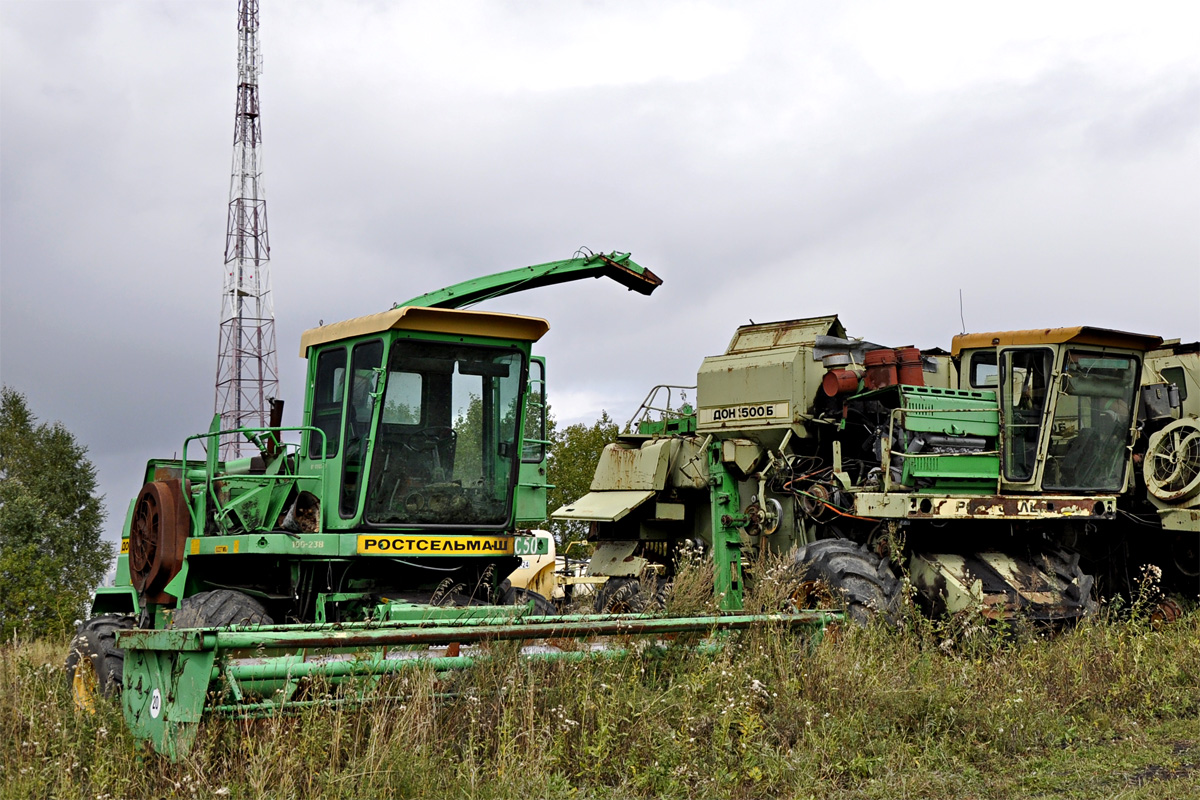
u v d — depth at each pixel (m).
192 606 7.82
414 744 5.89
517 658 6.71
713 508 12.62
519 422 9.04
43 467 37.97
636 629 7.20
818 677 7.29
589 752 6.03
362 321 8.59
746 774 6.02
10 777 5.64
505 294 11.56
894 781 6.03
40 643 10.49
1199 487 11.88
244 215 45.25
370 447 8.32
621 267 12.15
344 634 6.16
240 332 44.69
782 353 12.23
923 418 10.77
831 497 11.53
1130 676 8.12
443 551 8.45
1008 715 7.05
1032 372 11.48
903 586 9.76
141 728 6.30
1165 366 13.19
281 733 5.73
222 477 8.97
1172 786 5.76
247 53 45.91
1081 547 13.31
